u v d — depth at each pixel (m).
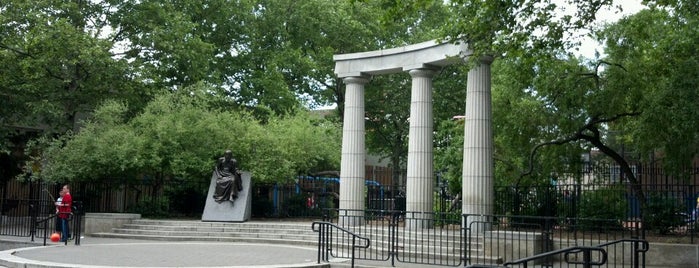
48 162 27.66
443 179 31.73
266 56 36.94
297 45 38.91
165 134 27.80
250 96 35.53
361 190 25.09
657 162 24.92
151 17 31.39
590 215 21.41
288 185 32.66
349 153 25.14
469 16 18.05
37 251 18.27
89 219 25.34
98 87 29.58
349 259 17.11
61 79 29.48
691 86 16.69
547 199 22.92
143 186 31.66
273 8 37.34
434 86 39.53
